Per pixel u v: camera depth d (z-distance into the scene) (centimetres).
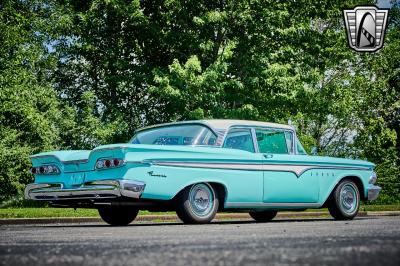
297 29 2052
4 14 1928
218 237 400
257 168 750
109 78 2089
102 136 1919
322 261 235
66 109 2005
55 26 2027
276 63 1936
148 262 245
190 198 695
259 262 236
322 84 2686
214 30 1984
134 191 651
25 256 274
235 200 727
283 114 2050
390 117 2823
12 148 1773
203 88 1788
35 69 2056
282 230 497
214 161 711
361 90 2591
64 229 608
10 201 1903
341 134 2819
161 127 773
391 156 2725
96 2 2002
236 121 761
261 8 1966
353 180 878
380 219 843
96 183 667
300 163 798
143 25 2036
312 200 809
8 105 1752
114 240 388
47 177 722
